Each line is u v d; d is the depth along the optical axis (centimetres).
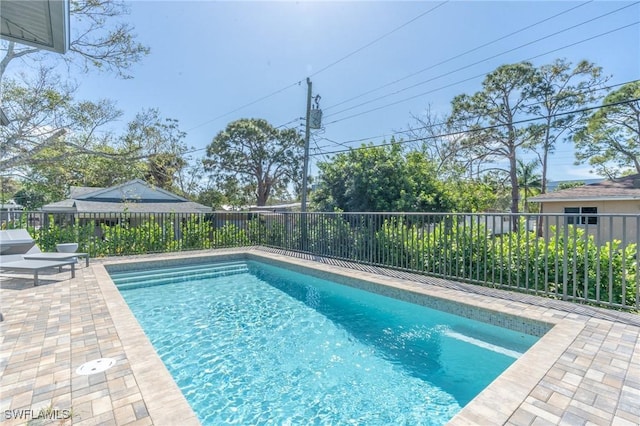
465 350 379
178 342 406
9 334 317
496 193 2486
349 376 326
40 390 219
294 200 3616
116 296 452
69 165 1360
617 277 406
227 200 3334
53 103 1212
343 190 1273
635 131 1892
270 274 779
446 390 300
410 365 347
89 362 259
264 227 1047
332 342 406
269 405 281
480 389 302
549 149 2134
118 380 232
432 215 561
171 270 777
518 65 1997
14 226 776
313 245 841
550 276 456
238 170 3269
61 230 799
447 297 438
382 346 393
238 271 800
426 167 1258
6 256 593
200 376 327
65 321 354
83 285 516
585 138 2012
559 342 292
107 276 583
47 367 251
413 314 472
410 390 301
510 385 223
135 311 522
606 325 333
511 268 485
